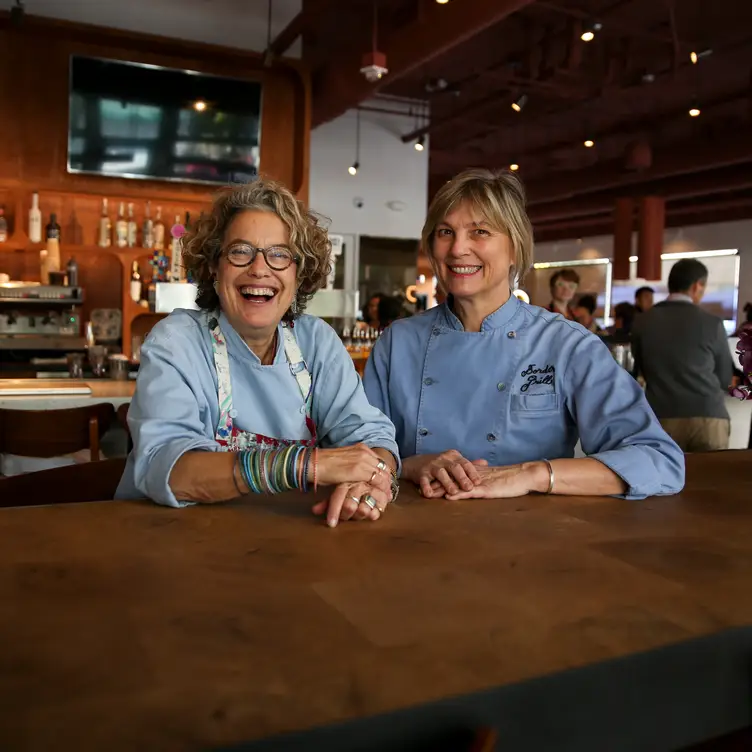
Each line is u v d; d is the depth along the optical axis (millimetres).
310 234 1528
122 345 6238
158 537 1039
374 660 666
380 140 10625
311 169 10250
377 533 1094
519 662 668
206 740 533
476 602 818
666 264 18000
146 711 571
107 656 663
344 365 1604
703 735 742
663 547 1052
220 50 6203
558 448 1765
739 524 1190
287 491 1329
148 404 1321
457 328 1851
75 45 5957
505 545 1045
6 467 3445
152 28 6211
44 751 515
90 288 6383
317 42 8523
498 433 1772
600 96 9453
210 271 1506
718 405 3656
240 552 980
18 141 5891
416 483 1499
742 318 16219
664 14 7309
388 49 6910
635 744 699
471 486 1351
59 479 1521
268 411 1524
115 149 6000
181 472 1206
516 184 1781
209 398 1467
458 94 9977
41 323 5781
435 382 1839
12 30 5754
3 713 563
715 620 781
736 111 10648
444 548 1022
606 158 13789
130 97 6012
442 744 595
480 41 8180
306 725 555
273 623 745
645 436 1512
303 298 1618
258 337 1516
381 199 10641
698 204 15695
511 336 1791
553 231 20734
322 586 857
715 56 8492
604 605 818
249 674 634
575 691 658
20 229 5914
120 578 868
